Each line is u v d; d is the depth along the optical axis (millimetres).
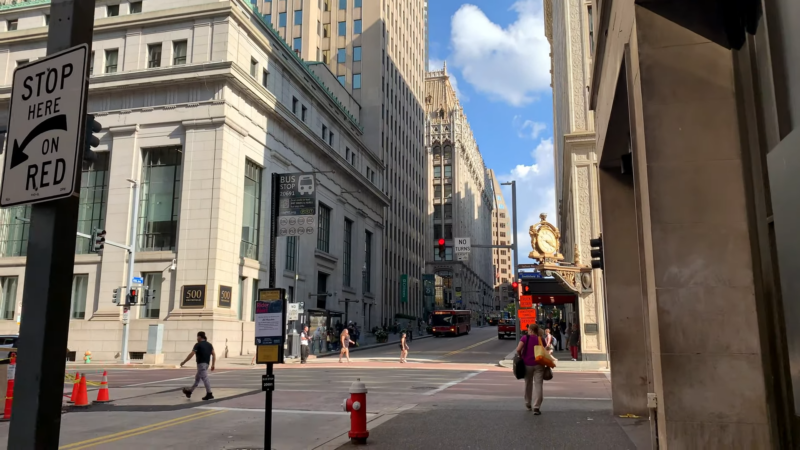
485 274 166125
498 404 12805
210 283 32906
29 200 3217
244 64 37125
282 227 29625
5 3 48406
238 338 34688
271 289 7801
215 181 33906
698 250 6113
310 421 10828
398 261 80125
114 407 12922
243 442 8867
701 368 5914
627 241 11453
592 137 27094
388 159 76750
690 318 6020
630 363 11000
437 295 105750
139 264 34250
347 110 63438
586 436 8859
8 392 11836
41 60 3391
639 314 11109
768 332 5832
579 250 26500
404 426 9906
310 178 29859
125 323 30734
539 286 32781
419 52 100438
